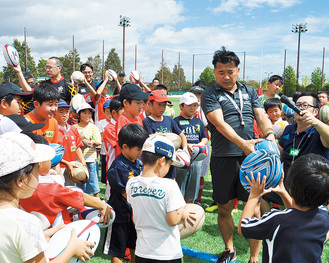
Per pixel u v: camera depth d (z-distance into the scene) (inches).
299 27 1742.1
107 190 151.5
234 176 120.5
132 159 107.0
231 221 126.5
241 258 128.7
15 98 127.6
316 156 64.6
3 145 53.7
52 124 137.1
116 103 170.2
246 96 123.0
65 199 85.0
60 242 75.3
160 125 150.9
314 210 63.2
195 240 145.3
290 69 2356.1
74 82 248.5
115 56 3604.8
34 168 58.4
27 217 54.9
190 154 155.0
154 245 82.4
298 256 60.9
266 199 121.3
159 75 3757.4
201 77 3604.8
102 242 143.1
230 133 110.1
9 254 52.6
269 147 97.7
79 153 167.3
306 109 120.3
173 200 80.3
